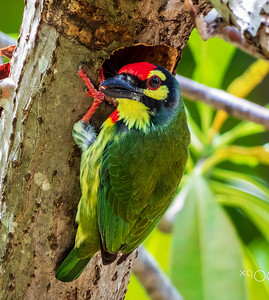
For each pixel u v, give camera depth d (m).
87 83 6.88
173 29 7.07
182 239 9.72
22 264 7.36
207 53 11.34
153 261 10.73
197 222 9.84
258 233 11.97
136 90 7.10
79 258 7.43
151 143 7.28
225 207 12.14
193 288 9.41
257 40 5.50
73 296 7.61
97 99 6.99
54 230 7.30
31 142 7.01
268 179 12.44
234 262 9.56
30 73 6.88
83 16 6.60
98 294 7.79
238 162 11.79
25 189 7.12
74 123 7.05
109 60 8.01
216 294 9.37
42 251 7.33
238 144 13.05
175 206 11.56
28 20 6.92
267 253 11.67
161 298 10.62
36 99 6.88
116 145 7.23
